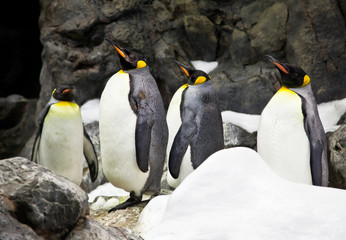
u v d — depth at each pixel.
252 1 13.11
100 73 13.62
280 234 4.45
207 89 9.62
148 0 13.59
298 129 8.30
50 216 3.81
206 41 13.48
